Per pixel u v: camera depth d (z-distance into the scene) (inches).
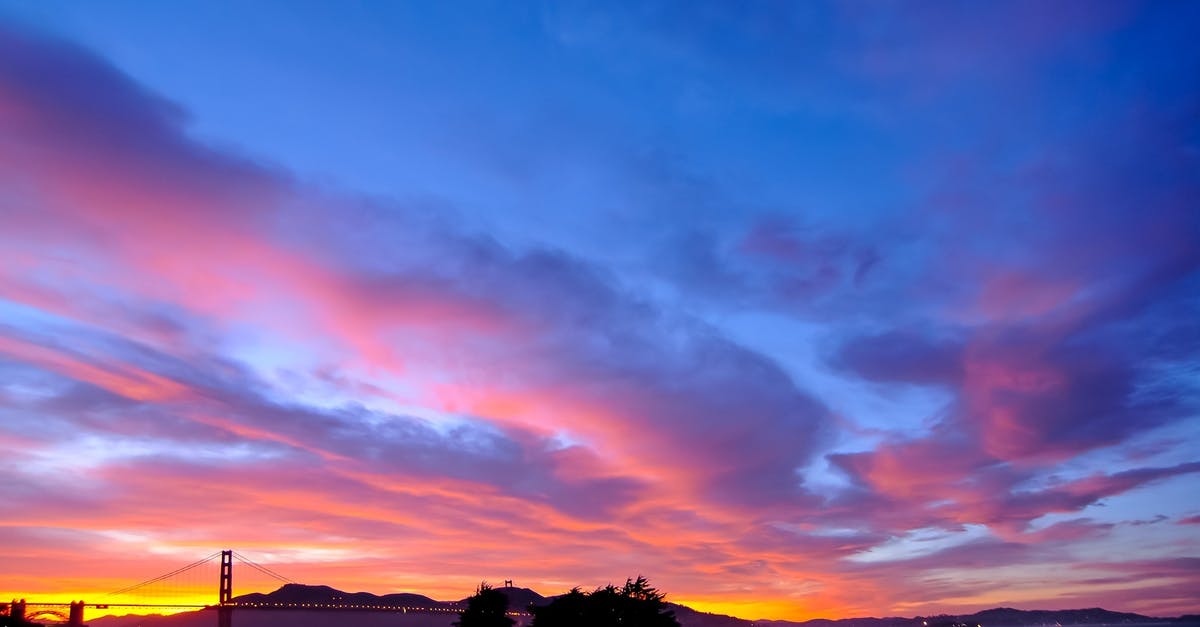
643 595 2667.3
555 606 2600.9
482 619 2620.6
